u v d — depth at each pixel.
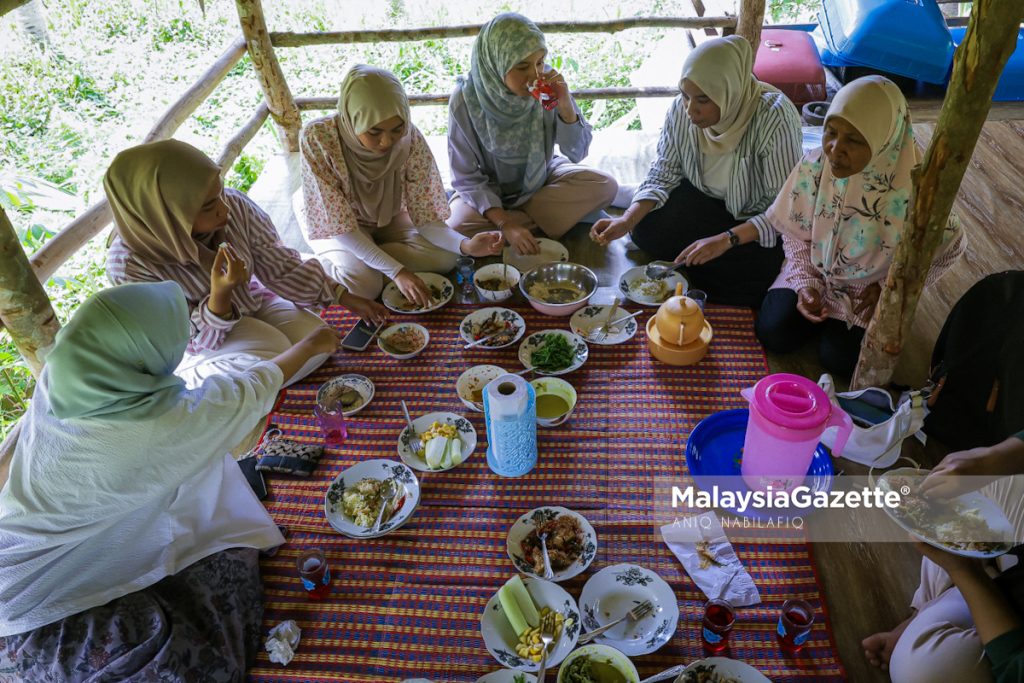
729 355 2.80
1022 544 1.68
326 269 3.24
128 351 1.77
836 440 2.34
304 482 2.42
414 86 7.43
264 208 4.01
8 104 6.22
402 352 2.89
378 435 2.56
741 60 2.79
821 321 2.74
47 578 1.83
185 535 2.03
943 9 5.61
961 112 1.95
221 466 2.05
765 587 2.04
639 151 4.24
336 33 4.11
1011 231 3.49
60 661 1.78
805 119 4.20
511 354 2.84
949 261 2.55
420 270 3.28
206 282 2.63
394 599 2.06
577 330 2.89
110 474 1.79
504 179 3.45
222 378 2.01
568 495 2.31
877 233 2.54
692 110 2.84
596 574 2.00
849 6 4.38
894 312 2.37
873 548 2.15
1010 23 1.80
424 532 2.23
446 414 2.54
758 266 3.00
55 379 1.72
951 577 1.65
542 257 3.33
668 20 4.12
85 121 6.54
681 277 3.08
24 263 2.47
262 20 3.96
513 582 1.92
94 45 7.33
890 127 2.33
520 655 1.84
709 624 1.81
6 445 2.58
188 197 2.38
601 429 2.52
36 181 5.07
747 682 1.72
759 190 3.07
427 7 8.09
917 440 2.47
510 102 3.12
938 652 1.66
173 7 7.88
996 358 2.21
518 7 8.06
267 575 2.16
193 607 1.95
